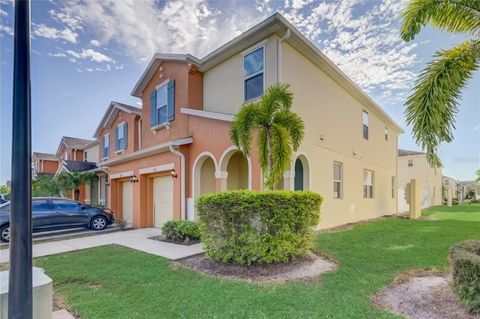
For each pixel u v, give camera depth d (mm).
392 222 12984
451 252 4395
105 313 3934
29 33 2746
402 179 31953
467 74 5531
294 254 6047
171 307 4062
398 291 4598
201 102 11898
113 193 16547
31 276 2607
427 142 5441
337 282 4906
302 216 6160
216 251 6008
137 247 8328
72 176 19812
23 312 2531
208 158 10953
